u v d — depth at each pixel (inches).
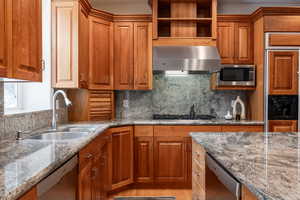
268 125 140.7
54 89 124.3
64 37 120.8
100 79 144.6
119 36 151.5
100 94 148.9
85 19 132.9
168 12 162.1
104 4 166.7
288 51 141.4
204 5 160.1
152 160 140.8
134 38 151.8
